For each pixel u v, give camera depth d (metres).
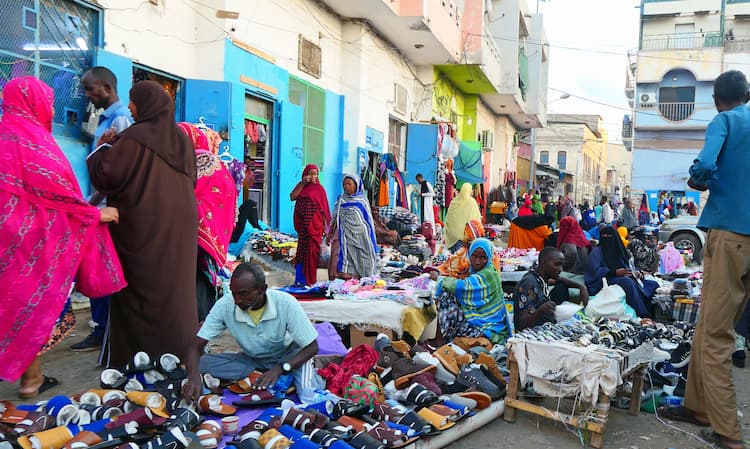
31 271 3.23
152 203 3.79
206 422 3.03
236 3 8.62
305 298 5.14
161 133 3.88
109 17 6.71
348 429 3.11
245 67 8.92
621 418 4.09
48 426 2.84
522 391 4.05
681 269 9.39
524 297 4.55
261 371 3.75
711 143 3.55
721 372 3.59
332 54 12.42
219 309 3.55
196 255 4.13
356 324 4.79
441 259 9.20
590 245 7.44
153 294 3.80
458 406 3.62
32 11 5.83
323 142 12.09
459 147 19.80
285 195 10.40
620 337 3.97
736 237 3.55
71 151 6.30
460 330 5.00
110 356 3.88
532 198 25.53
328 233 7.13
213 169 4.64
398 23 13.16
